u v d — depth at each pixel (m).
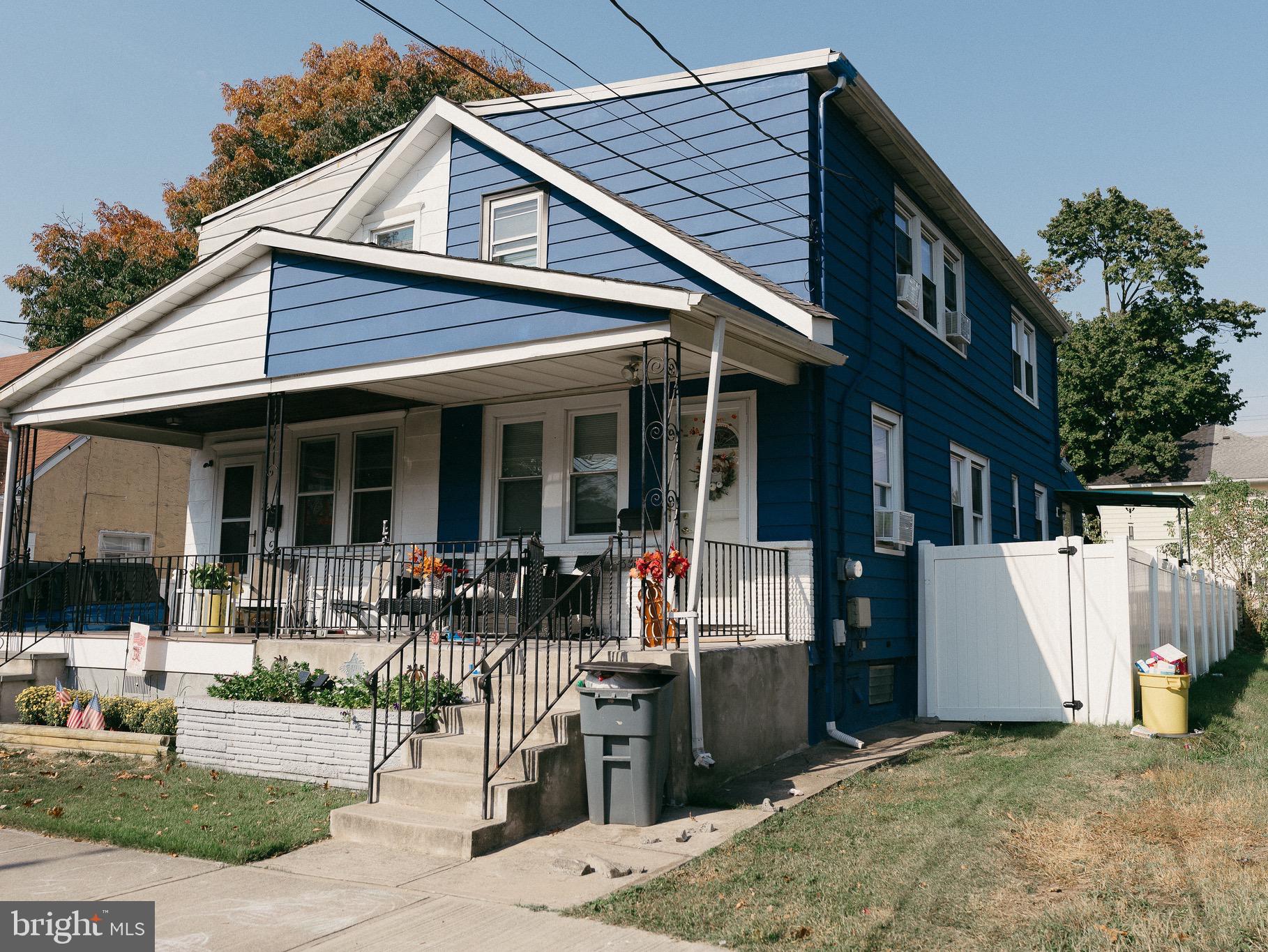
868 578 11.41
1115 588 11.16
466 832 6.21
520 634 8.12
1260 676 15.84
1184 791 7.50
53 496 18.48
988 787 7.92
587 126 12.38
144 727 9.64
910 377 12.99
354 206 13.27
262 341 10.73
